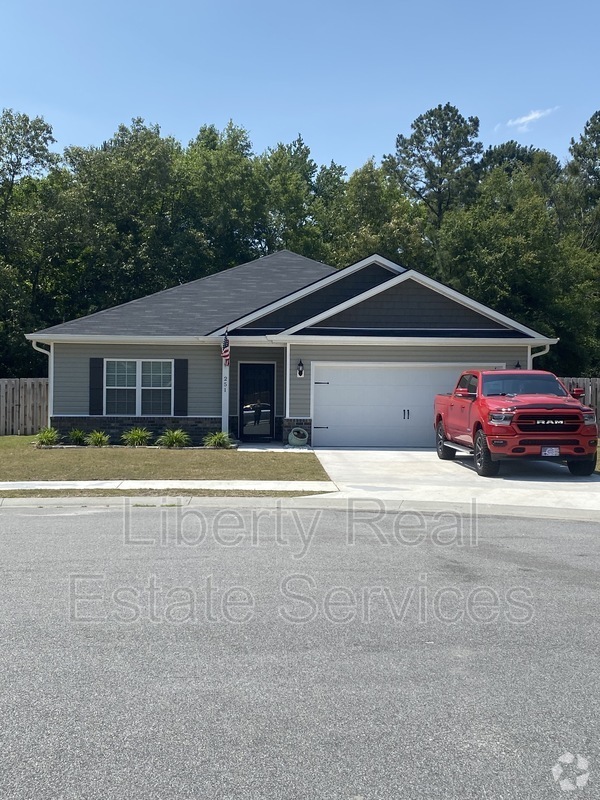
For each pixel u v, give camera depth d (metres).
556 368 40.34
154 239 41.19
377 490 14.12
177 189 45.12
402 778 3.87
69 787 3.78
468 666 5.39
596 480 15.60
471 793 3.74
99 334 22.17
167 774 3.90
